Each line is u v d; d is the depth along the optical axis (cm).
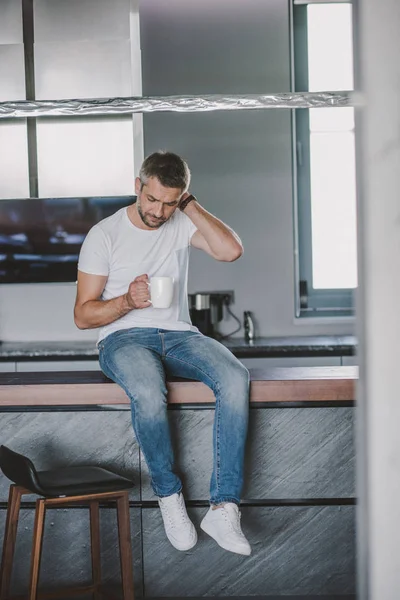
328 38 515
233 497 255
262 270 515
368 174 127
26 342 514
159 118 511
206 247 287
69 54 480
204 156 512
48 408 284
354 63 133
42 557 289
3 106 312
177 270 285
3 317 518
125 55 480
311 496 285
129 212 284
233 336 511
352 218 521
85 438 284
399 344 128
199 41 509
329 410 282
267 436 283
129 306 263
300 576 288
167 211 271
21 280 513
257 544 287
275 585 289
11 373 303
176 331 278
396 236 127
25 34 480
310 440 283
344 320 513
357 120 130
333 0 510
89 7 478
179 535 258
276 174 513
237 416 257
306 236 523
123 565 251
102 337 280
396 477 130
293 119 512
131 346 270
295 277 515
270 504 286
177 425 282
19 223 507
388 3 126
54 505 244
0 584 264
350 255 523
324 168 521
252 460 284
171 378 279
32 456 284
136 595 289
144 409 256
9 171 491
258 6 507
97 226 282
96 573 277
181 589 289
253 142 512
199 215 282
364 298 129
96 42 479
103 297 282
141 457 285
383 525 131
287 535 287
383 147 126
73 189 493
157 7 507
